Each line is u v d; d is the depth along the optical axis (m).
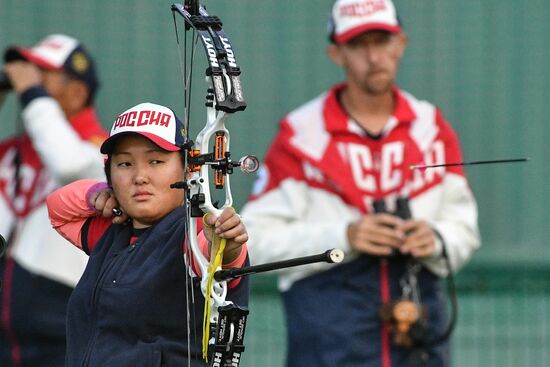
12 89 24.75
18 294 23.64
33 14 30.38
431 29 31.00
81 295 15.77
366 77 23.05
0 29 30.23
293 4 30.98
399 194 23.16
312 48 31.00
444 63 31.00
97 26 30.45
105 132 24.89
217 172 14.76
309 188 23.36
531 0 31.09
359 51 23.16
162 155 15.64
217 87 14.63
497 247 31.03
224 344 14.70
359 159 23.22
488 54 31.06
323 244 22.73
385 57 23.11
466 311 30.92
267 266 14.37
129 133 15.56
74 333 15.80
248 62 30.84
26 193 23.94
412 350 22.66
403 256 22.77
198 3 15.37
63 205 16.80
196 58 29.98
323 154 23.27
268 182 23.72
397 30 23.28
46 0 30.38
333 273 22.94
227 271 14.66
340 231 22.64
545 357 30.81
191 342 15.38
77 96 24.39
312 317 22.91
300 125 23.64
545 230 31.03
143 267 15.39
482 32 31.03
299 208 23.39
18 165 24.12
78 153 23.34
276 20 30.92
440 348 23.02
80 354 15.64
